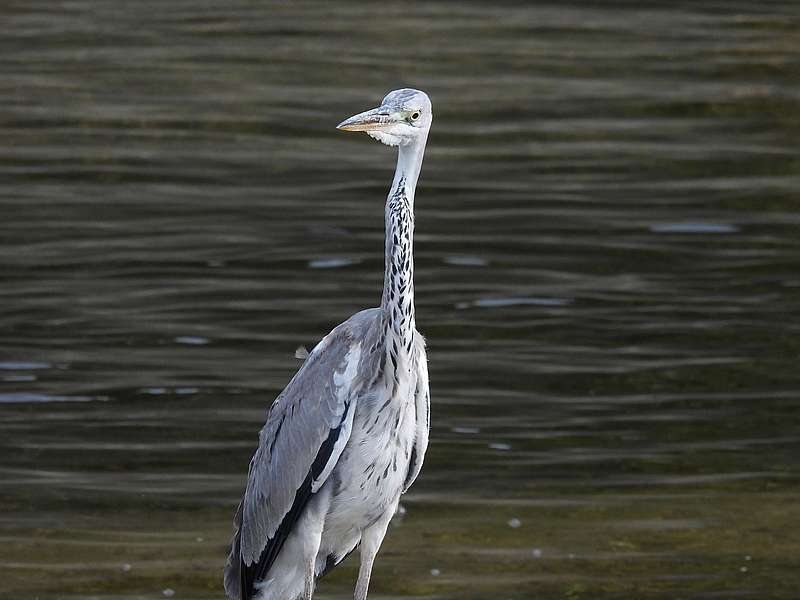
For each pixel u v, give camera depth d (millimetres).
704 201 16922
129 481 10734
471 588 9117
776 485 10828
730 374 12828
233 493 10586
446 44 22359
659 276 14969
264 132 18672
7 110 19125
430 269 15008
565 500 10547
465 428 11742
